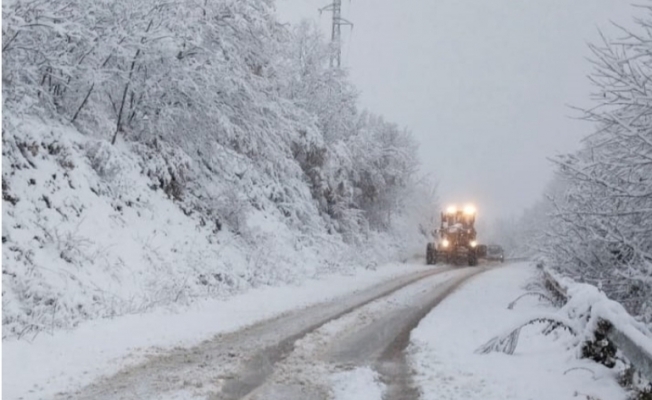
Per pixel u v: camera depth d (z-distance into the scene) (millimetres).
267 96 20688
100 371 6824
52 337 8211
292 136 22688
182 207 15734
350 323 10812
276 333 9586
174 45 13867
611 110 9672
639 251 10336
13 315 8430
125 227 12766
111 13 13203
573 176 10844
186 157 15938
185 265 13688
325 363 7609
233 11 17109
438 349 8453
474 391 6293
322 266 21234
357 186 32469
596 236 10859
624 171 10000
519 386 6441
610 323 6969
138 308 10578
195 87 14719
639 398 5742
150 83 14383
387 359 7902
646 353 5340
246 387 6410
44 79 12758
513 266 34688
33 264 9641
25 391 5953
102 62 13484
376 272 24219
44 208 10758
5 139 10539
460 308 13172
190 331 9383
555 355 7969
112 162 13156
